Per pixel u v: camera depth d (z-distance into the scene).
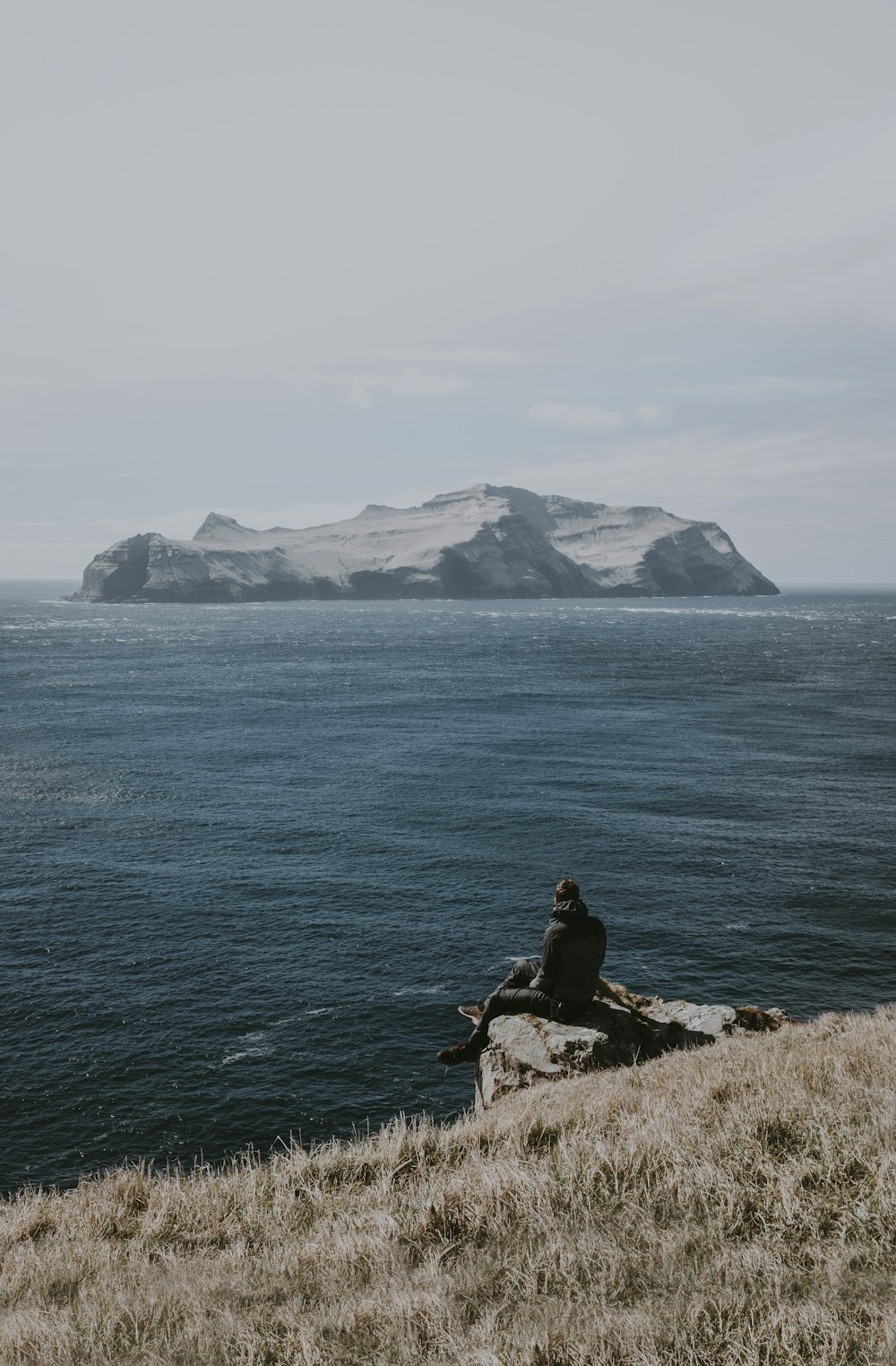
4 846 40.97
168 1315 4.36
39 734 71.75
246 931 30.94
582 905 9.09
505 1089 8.38
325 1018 24.70
